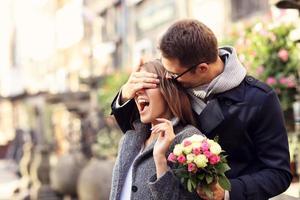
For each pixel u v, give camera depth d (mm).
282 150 2031
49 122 14953
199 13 8719
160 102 2068
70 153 7789
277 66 4121
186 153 1859
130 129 2309
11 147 19859
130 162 2176
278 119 2055
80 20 15953
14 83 24969
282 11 5027
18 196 10031
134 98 2162
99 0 14234
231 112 2047
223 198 1906
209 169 1847
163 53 2025
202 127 2088
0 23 28953
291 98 3945
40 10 21984
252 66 4250
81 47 15859
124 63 12461
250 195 1943
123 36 12578
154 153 1961
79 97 8773
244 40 4426
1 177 15539
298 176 3648
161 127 1963
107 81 8273
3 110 25141
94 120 8266
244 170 2084
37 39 22406
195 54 1979
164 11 10188
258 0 6848
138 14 11656
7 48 27766
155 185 1920
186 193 1932
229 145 2072
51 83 19391
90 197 6137
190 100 2113
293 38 3533
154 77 2074
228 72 2039
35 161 9125
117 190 2158
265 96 2053
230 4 7574
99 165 6160
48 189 8328
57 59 19438
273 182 1981
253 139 2070
